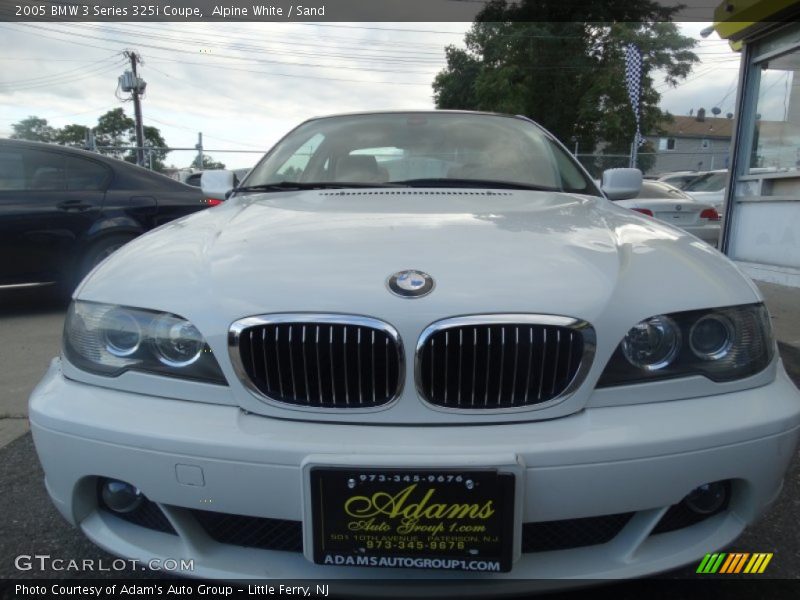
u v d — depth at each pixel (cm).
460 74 2805
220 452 139
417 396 144
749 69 670
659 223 216
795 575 186
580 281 152
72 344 163
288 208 217
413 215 198
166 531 157
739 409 148
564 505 138
